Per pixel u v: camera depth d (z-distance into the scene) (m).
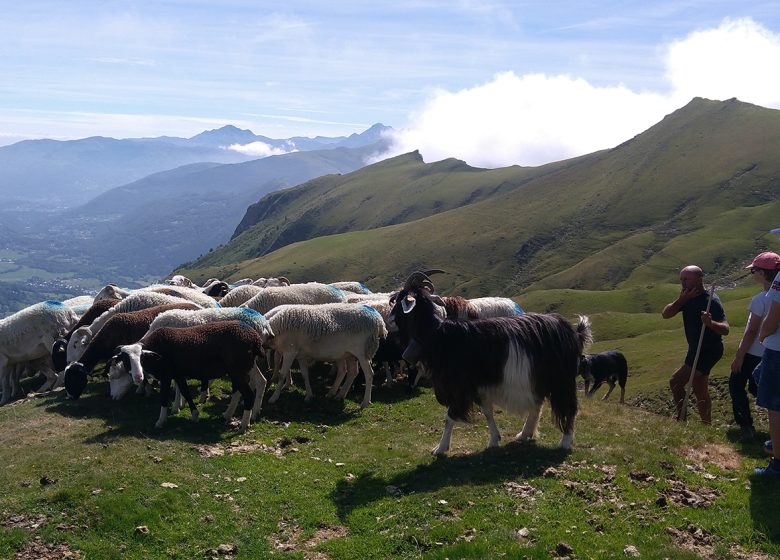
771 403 10.09
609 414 16.11
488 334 11.84
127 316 18.12
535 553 8.20
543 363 11.84
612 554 8.26
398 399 18.69
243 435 14.24
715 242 176.62
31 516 9.56
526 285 185.62
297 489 11.16
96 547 8.99
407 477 11.30
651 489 10.34
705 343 14.29
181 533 9.48
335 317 17.22
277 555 9.05
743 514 9.20
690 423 14.10
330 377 20.58
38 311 20.77
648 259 179.62
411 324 12.14
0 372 20.44
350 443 13.91
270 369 20.39
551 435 13.39
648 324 87.44
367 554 8.85
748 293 109.38
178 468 11.55
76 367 17.05
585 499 9.98
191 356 14.35
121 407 16.23
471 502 9.88
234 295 24.31
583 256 198.62
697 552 8.36
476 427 14.85
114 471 10.95
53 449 12.52
